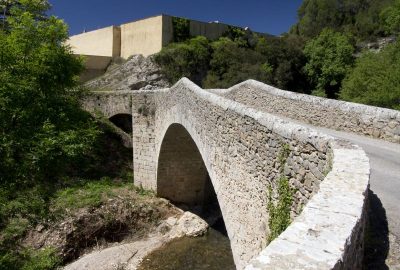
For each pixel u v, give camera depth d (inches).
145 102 952.9
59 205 784.9
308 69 1726.1
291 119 559.8
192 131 516.4
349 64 1658.5
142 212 860.6
